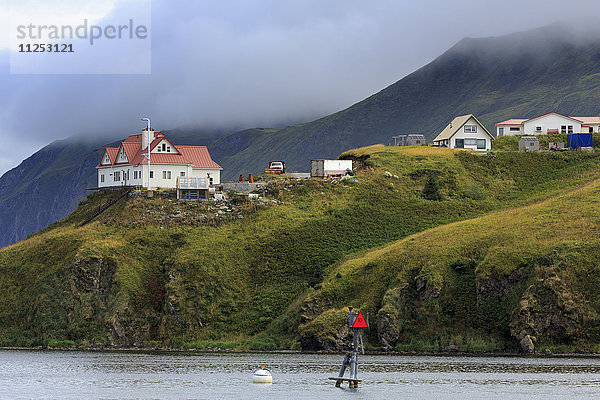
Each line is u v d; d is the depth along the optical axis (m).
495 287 183.00
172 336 195.88
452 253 193.75
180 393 117.56
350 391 119.94
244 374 138.38
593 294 172.88
